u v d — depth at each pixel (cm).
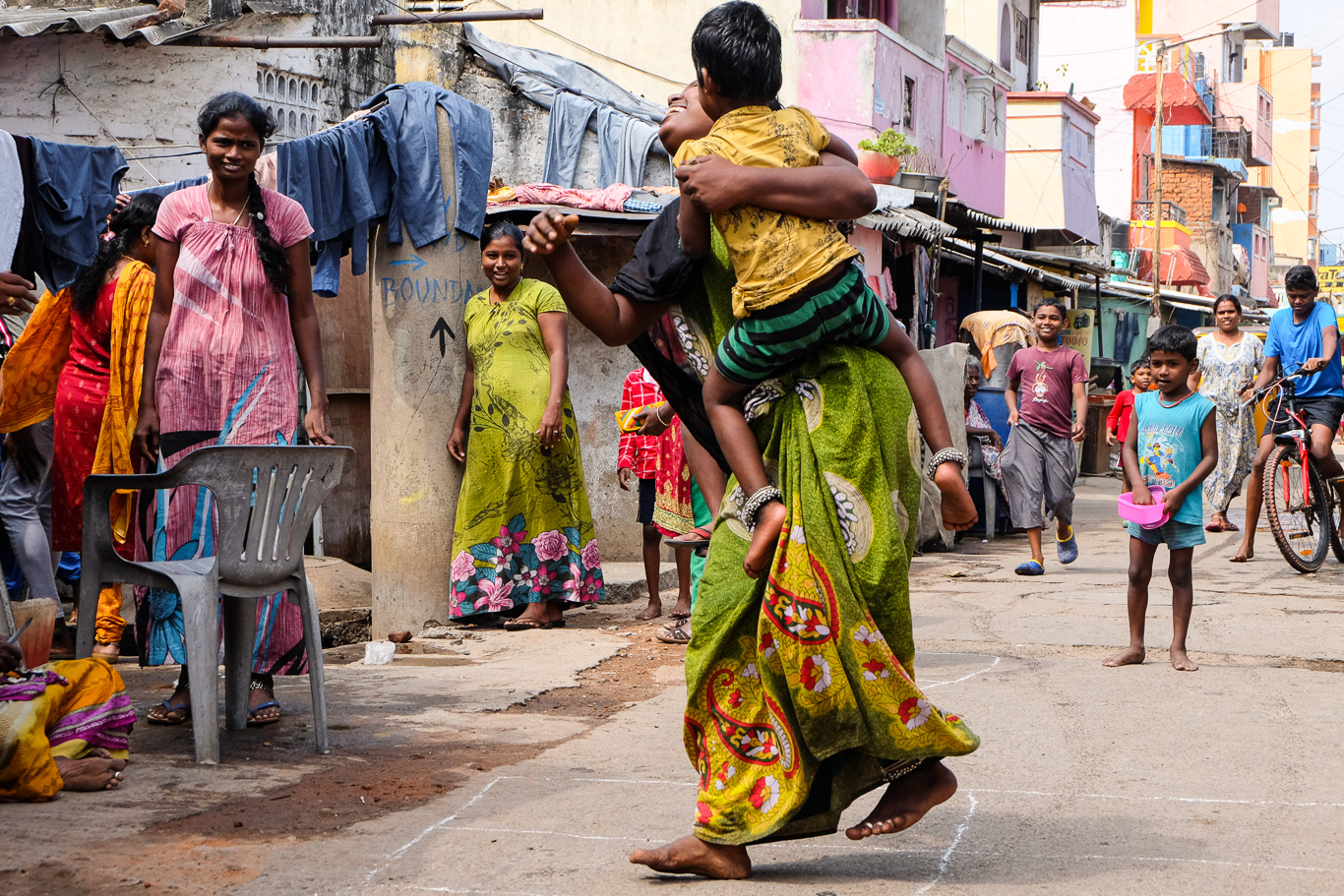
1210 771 424
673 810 382
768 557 313
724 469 352
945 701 531
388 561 754
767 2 1745
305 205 682
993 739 469
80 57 1002
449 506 751
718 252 325
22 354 578
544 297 748
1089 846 350
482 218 761
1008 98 2567
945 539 1106
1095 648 650
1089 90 3747
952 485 318
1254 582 883
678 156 318
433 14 891
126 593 695
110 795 390
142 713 509
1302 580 890
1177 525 593
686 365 343
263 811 377
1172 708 514
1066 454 955
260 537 444
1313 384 957
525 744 469
